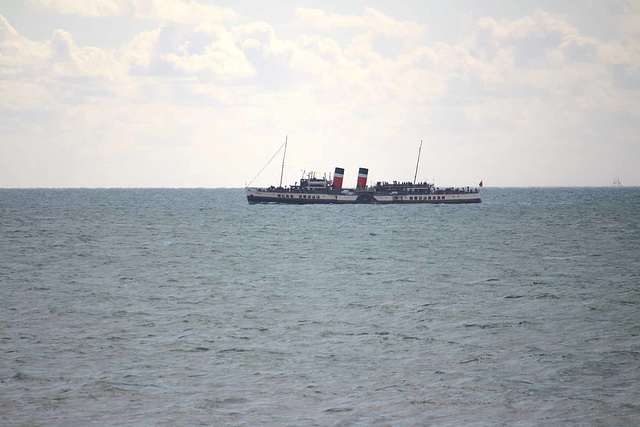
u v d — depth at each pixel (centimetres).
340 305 12206
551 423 6525
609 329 10138
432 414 6762
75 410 6850
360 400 7138
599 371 8012
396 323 10662
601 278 15300
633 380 7662
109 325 10494
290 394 7312
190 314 11381
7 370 8075
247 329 10244
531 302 12388
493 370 8094
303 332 10050
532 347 9119
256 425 6506
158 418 6662
